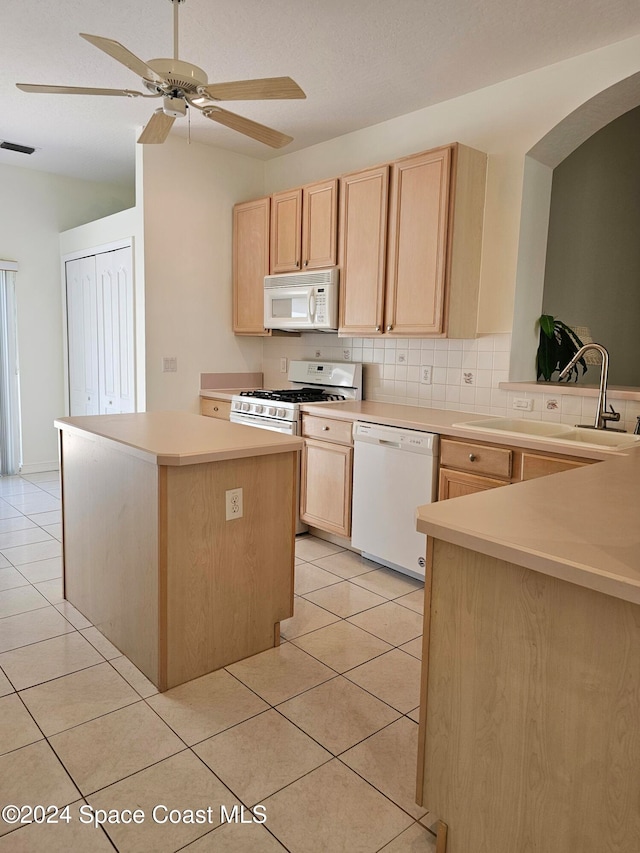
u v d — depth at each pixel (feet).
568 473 6.25
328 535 12.57
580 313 14.10
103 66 10.25
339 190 12.19
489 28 8.67
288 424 12.22
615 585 3.38
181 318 14.35
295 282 13.07
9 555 11.27
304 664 7.70
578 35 8.84
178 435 7.91
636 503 4.97
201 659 7.35
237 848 4.88
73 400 18.17
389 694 7.07
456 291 10.53
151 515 6.91
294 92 7.44
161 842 4.92
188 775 5.67
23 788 5.46
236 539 7.50
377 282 11.43
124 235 14.44
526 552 3.81
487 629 4.28
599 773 3.77
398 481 10.29
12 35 9.19
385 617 9.05
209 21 8.62
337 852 4.86
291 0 8.04
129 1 8.16
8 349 17.21
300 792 5.49
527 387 10.39
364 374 13.37
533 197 10.67
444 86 10.71
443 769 4.66
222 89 7.41
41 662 7.58
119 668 7.48
